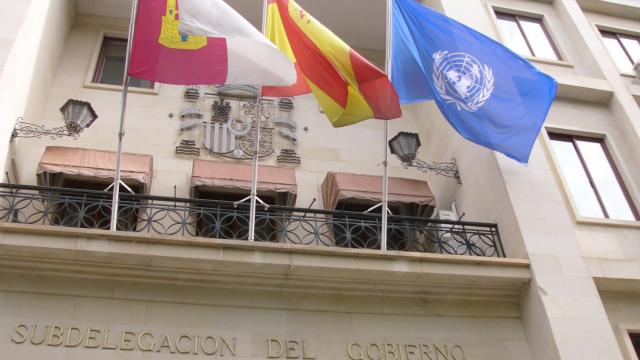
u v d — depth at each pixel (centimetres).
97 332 757
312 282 837
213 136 1152
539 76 1031
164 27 880
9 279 773
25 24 964
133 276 798
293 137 1195
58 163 953
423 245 1033
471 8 1298
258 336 795
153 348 758
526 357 854
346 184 1048
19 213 930
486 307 892
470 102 983
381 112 913
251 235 827
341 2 1333
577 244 927
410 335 842
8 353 718
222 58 878
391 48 1003
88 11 1311
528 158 970
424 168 1137
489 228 997
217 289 821
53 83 1172
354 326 834
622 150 1137
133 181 994
